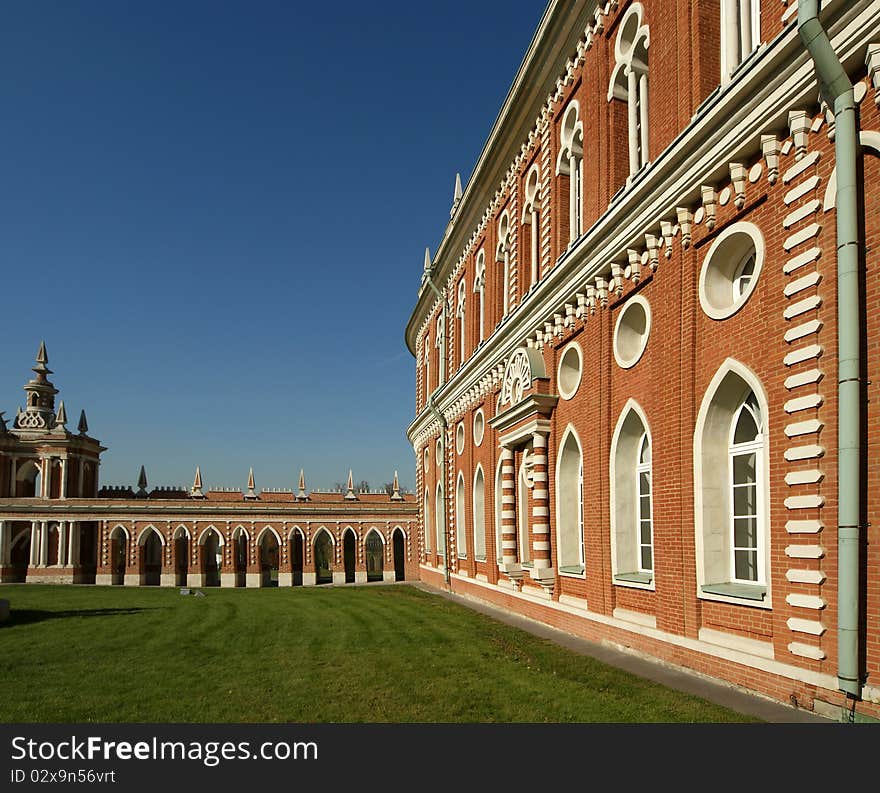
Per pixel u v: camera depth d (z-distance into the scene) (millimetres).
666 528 12297
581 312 16422
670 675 11508
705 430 11406
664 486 12367
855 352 8164
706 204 11477
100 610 26359
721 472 11422
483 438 26297
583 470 16234
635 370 13961
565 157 18422
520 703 10156
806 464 9008
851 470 8078
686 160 11766
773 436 9719
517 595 21859
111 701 10969
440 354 36625
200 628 20312
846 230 8320
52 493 59062
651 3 13680
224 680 12438
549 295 18297
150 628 20484
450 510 33344
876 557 7949
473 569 28234
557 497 18000
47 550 56562
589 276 15664
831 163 9000
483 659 13812
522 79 20016
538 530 18422
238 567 59781
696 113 11625
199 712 10164
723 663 10609
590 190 16219
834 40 8648
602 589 14984
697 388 11648
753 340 10297
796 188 9500
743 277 11375
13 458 59219
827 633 8625
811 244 9203
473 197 27359
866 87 8414
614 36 15391
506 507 21984
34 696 11383
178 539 59219
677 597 11891
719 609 10938
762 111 9984
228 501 59094
